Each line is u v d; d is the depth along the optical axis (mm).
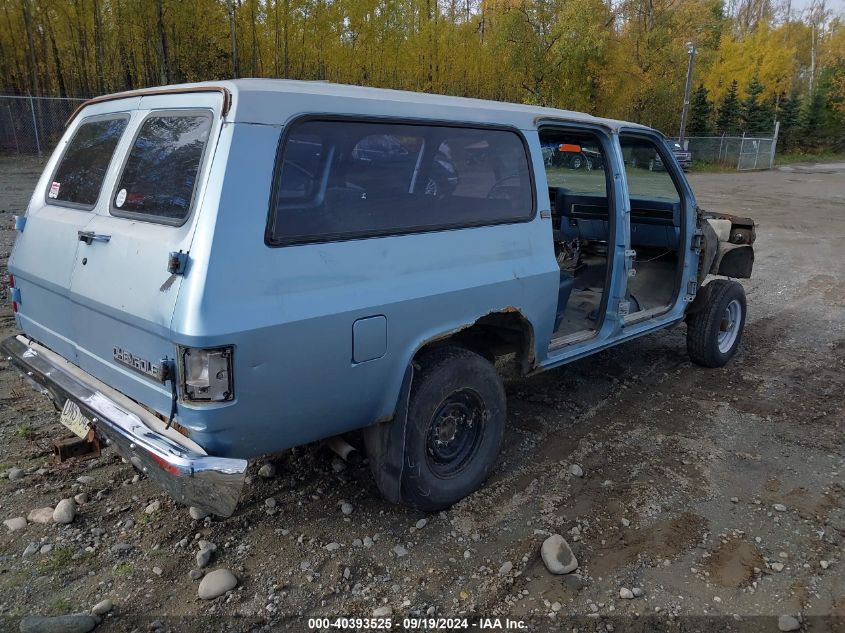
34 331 3520
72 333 3135
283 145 2615
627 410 4859
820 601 2906
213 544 3127
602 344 4500
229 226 2447
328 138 2775
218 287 2402
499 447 3725
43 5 23141
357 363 2852
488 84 29297
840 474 3996
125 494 3514
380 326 2906
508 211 3629
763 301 8141
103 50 23453
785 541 3330
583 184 5395
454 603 2852
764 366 5844
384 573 3018
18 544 3088
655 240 5504
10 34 24109
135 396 2770
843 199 20984
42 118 20688
